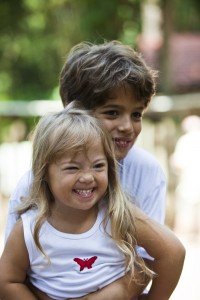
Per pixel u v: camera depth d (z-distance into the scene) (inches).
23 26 663.1
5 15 648.4
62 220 107.4
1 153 322.7
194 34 728.3
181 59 676.7
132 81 110.0
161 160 312.0
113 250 107.9
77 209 106.3
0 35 663.1
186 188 316.8
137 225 108.2
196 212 315.6
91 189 104.5
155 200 119.0
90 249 106.9
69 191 104.0
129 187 119.3
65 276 107.3
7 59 684.1
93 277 107.0
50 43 666.2
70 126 103.7
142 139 311.3
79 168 103.8
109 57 112.0
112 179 109.1
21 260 108.7
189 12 680.4
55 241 106.7
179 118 319.6
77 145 102.4
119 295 107.3
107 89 110.0
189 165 314.7
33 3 639.1
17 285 109.1
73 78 114.9
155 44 601.6
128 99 111.1
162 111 310.7
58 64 674.2
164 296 110.8
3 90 679.1
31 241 106.9
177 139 318.0
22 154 322.7
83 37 555.5
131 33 541.6
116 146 112.9
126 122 111.8
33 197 108.8
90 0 538.3
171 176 310.8
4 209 314.8
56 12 649.6
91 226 107.9
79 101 114.1
